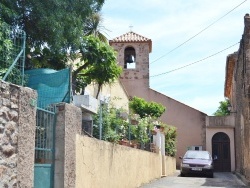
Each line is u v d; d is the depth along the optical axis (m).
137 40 35.81
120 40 35.75
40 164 8.48
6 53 9.34
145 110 29.69
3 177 6.81
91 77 16.38
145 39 35.94
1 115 6.85
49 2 11.47
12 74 9.23
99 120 12.62
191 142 35.25
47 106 9.15
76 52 14.38
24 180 7.39
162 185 17.56
